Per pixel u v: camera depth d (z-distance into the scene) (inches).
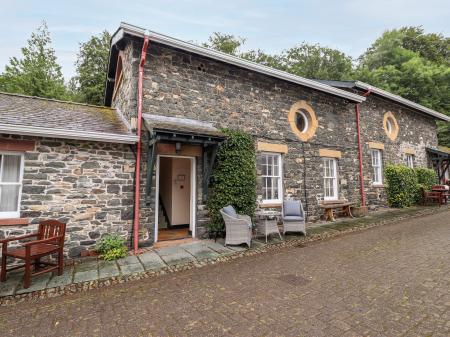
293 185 327.6
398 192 442.6
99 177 214.2
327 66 936.9
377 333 99.2
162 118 239.5
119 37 247.1
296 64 984.3
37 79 586.2
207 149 256.2
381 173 454.0
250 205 272.7
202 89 271.4
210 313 118.5
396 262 180.4
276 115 321.4
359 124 416.5
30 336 103.2
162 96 247.4
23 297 139.6
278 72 307.0
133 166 229.1
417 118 554.3
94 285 154.3
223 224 258.1
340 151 385.7
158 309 123.5
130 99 236.7
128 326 109.3
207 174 251.4
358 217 368.2
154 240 237.6
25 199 187.8
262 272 170.2
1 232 180.1
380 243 231.6
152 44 247.6
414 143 532.7
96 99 661.3
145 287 150.5
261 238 261.9
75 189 204.5
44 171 195.0
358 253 205.2
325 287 143.6
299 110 356.8
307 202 337.4
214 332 103.0
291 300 129.2
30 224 188.4
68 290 147.7
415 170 506.9
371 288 140.3
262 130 307.4
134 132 228.8
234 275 166.2
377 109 459.8
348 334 99.0
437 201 501.7
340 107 395.5
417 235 254.5
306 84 333.4
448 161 585.9
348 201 386.0
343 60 920.3
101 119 249.6
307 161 344.2
